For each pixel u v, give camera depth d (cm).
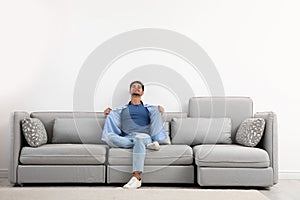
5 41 489
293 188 419
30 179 405
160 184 432
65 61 494
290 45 495
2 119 486
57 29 494
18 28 491
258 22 498
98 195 230
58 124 457
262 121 418
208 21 498
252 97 495
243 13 497
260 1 498
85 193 236
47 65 492
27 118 424
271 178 401
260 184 401
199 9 499
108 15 498
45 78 492
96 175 411
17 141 409
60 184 426
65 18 495
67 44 494
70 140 453
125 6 499
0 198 220
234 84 496
